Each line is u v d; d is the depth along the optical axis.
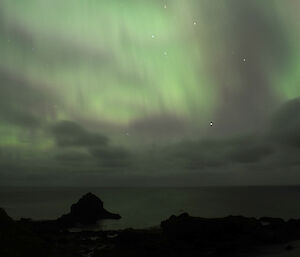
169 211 98.81
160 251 37.44
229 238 42.47
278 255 36.16
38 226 56.12
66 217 72.94
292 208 102.69
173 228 44.91
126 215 87.69
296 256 35.50
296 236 45.47
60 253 34.22
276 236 44.28
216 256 35.69
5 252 28.45
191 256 35.50
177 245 39.66
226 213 89.50
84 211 76.94
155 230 47.28
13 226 34.72
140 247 39.28
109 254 36.34
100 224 69.88
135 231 46.31
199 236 42.81
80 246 40.88
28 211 102.50
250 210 96.81
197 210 99.38
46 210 106.06
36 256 30.23
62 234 50.38
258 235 43.44
